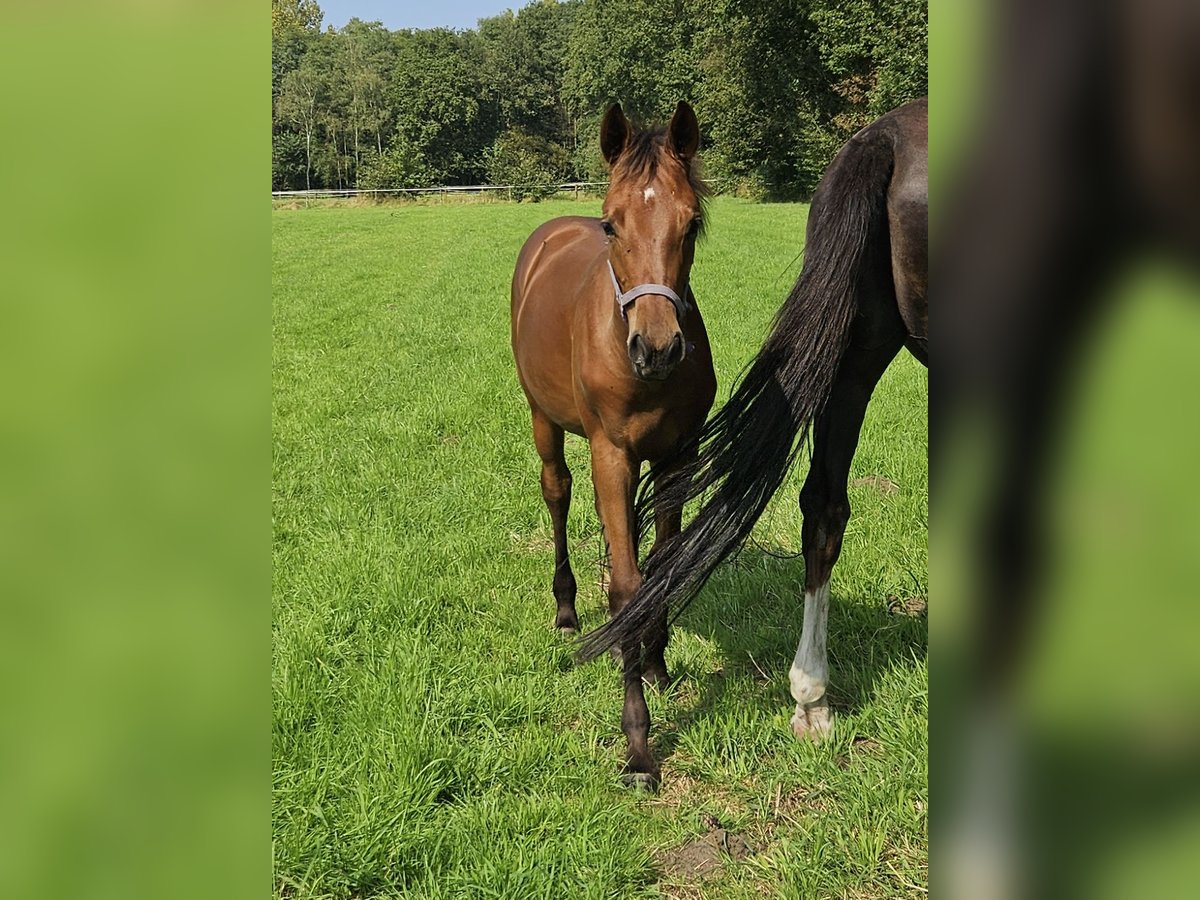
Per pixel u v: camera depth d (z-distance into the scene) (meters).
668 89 47.59
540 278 3.83
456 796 2.82
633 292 2.63
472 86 69.56
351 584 4.14
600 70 52.34
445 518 5.11
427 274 17.06
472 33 75.00
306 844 2.56
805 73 32.53
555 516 3.95
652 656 3.34
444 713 3.18
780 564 4.28
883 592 3.87
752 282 12.66
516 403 7.52
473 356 9.45
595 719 3.23
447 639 3.71
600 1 50.62
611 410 3.01
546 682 3.42
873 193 2.69
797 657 3.06
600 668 3.50
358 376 8.70
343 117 67.88
